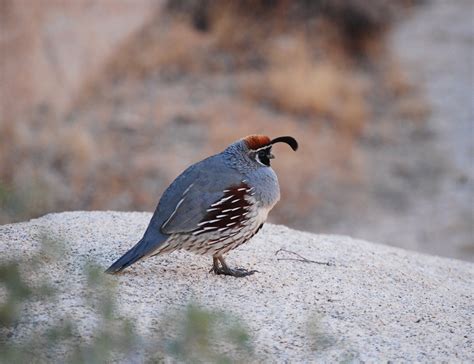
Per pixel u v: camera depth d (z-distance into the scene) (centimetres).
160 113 2062
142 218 840
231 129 2016
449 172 1959
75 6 2253
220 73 2362
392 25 3006
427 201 1812
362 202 1791
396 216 1738
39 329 565
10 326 568
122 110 2062
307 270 740
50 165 1725
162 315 591
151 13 2602
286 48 2478
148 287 655
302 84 2267
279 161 1898
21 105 1942
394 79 2483
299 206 1745
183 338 541
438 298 723
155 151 1872
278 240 827
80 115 2008
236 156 688
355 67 2584
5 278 556
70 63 2158
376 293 706
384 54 2697
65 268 672
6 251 682
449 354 597
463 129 2208
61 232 763
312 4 2658
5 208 673
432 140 2148
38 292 585
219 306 630
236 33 2570
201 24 2642
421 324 651
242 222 680
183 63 2388
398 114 2302
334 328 616
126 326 544
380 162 2012
